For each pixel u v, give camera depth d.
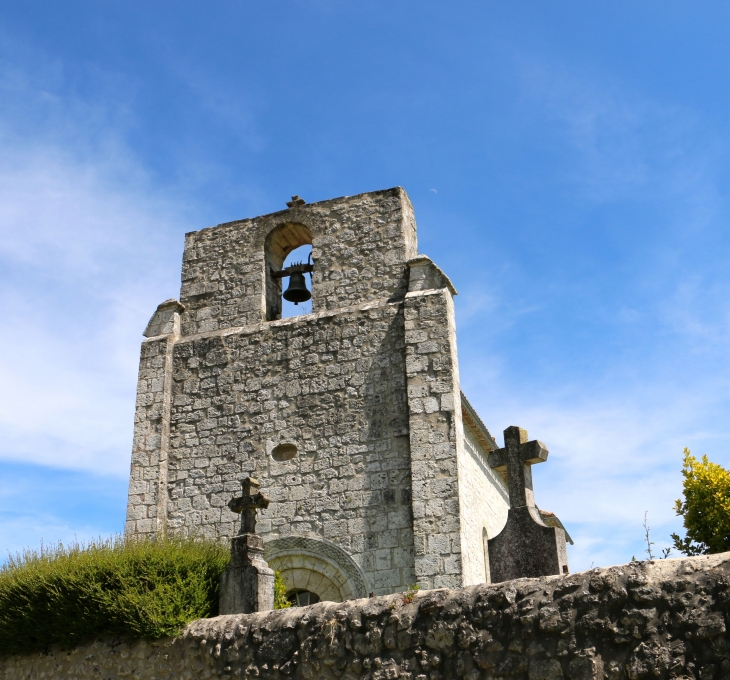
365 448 15.26
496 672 7.56
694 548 14.30
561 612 7.40
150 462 16.30
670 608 6.89
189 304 17.92
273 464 15.71
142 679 10.09
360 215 17.34
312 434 15.70
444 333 15.41
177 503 16.00
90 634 10.81
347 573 14.46
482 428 18.38
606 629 7.12
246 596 11.01
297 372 16.28
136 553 11.60
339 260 17.09
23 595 11.37
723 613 6.63
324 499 15.12
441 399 14.92
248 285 17.64
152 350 17.30
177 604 10.52
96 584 10.84
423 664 7.97
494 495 20.73
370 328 16.14
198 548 12.66
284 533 15.09
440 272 16.16
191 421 16.61
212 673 9.45
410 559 14.19
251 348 16.80
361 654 8.37
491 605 7.83
